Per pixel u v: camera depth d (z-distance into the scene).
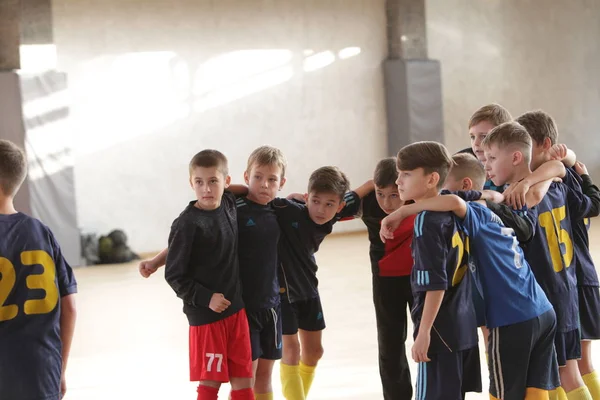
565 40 17.05
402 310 3.87
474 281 3.10
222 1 14.30
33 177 12.55
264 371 3.80
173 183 14.12
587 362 3.81
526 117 3.66
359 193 3.93
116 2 13.63
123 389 5.22
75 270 12.36
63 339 2.89
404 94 14.97
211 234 3.42
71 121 13.42
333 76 15.11
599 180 17.56
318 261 11.61
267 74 14.68
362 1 15.20
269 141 14.75
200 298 3.37
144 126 13.91
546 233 3.51
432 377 3.02
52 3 13.16
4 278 2.72
